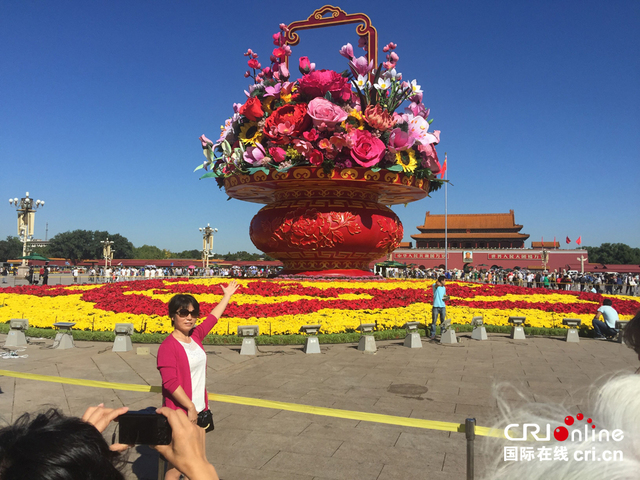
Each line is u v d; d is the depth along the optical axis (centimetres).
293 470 554
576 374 1020
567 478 158
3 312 1652
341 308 1688
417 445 625
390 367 1077
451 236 8831
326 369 1052
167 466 452
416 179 2133
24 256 5156
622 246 11506
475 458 580
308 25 2256
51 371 1008
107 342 1363
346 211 2114
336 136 1880
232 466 563
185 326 476
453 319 1669
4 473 131
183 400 432
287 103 2022
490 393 863
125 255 11800
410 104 2144
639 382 168
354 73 2062
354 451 606
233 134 2153
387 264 5197
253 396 840
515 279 5047
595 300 2086
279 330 1396
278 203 2231
